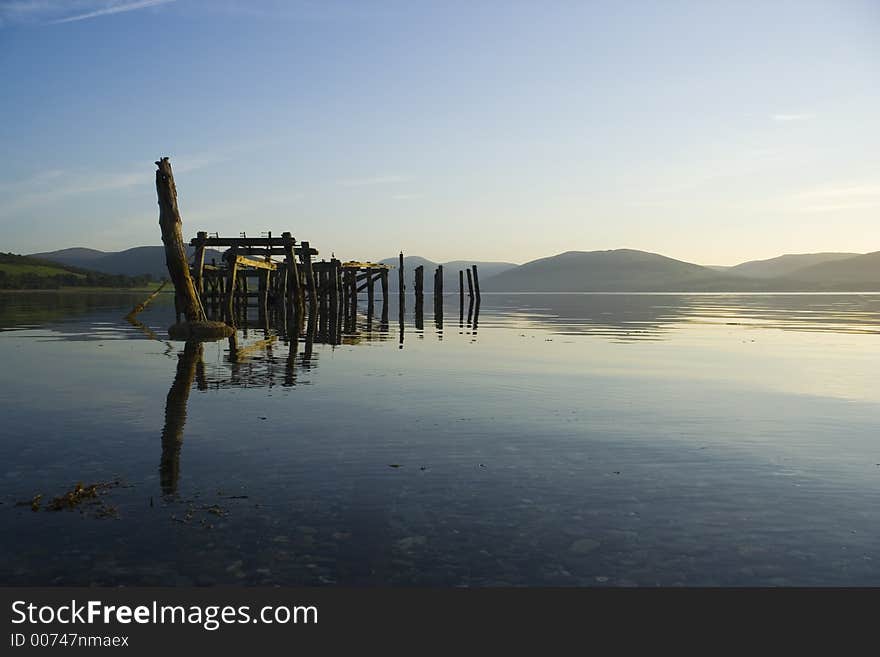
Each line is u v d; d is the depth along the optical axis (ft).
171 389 41.29
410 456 25.67
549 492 21.44
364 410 34.81
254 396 38.91
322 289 147.33
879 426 31.73
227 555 16.52
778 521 19.03
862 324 127.54
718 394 41.16
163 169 82.79
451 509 19.81
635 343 80.79
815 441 28.60
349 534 17.85
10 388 41.39
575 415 33.96
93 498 20.49
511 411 34.91
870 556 16.76
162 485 21.83
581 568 16.03
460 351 68.74
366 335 91.86
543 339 86.79
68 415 32.96
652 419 33.12
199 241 107.04
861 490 21.86
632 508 20.03
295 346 72.64
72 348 67.77
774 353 68.33
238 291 138.10
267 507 19.83
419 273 159.63
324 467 24.04
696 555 16.76
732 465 24.73
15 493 20.95
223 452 26.03
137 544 17.11
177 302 84.58
